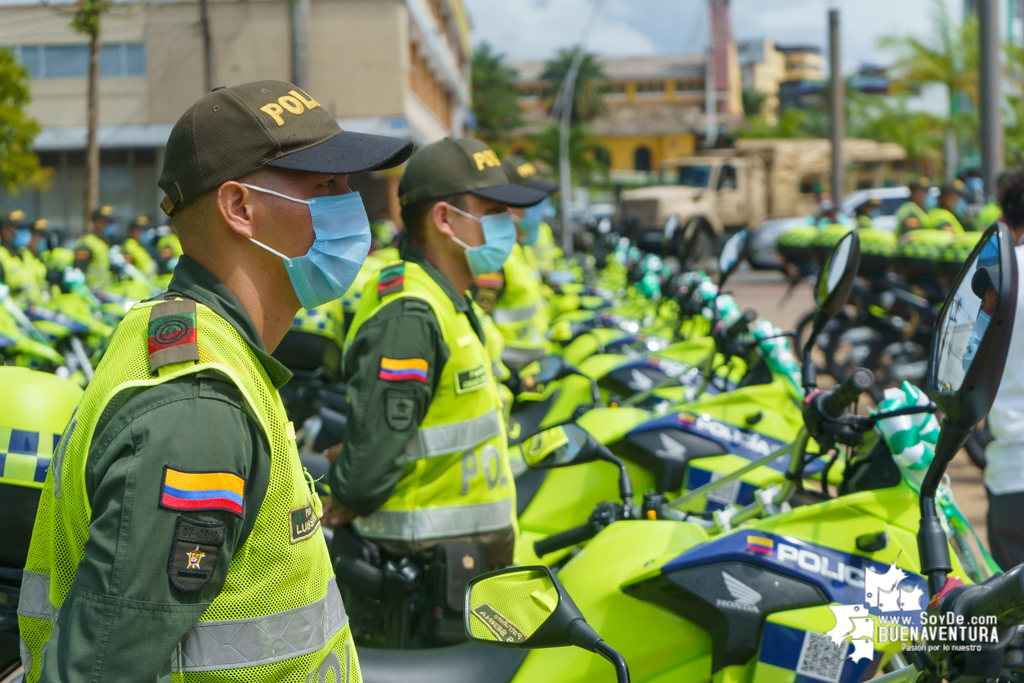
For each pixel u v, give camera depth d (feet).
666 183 86.48
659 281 23.79
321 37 79.66
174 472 3.85
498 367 14.43
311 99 4.83
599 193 195.52
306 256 4.70
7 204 86.53
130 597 3.73
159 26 82.58
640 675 7.34
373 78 79.82
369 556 8.41
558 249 39.73
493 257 8.71
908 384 7.29
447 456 8.17
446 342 8.07
